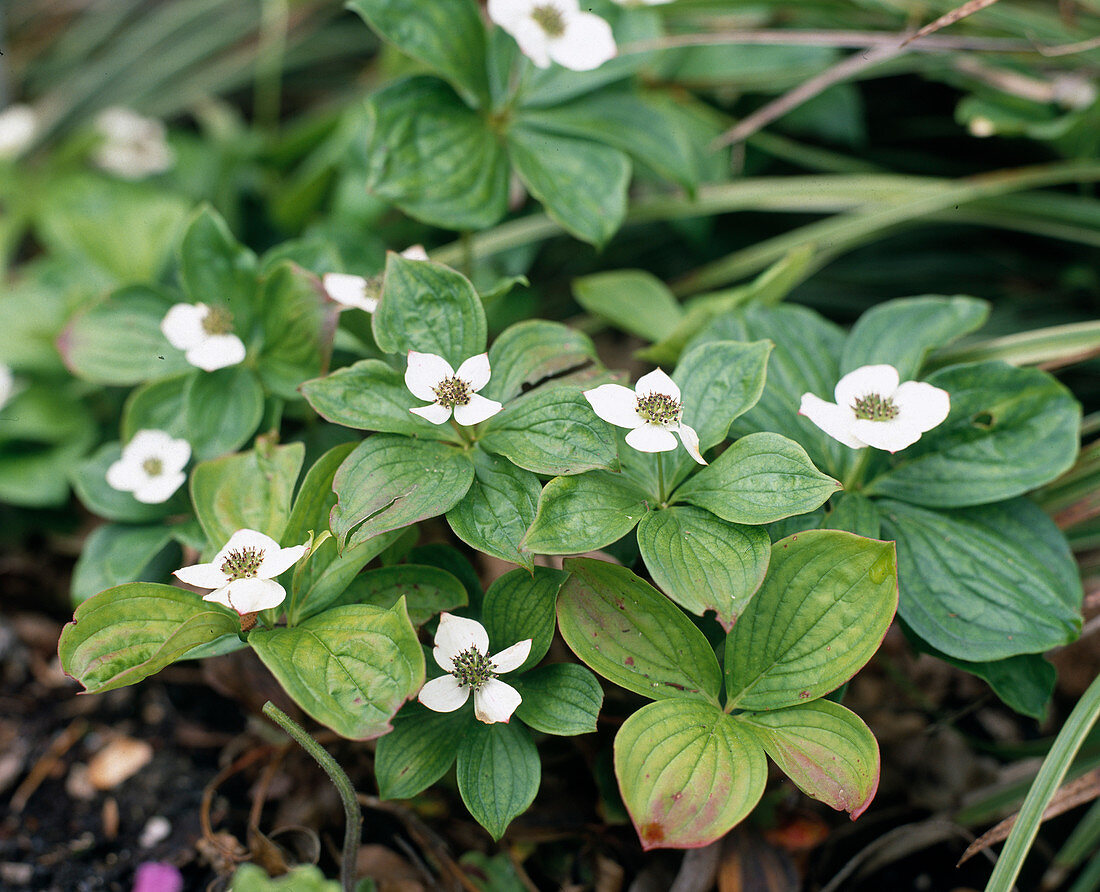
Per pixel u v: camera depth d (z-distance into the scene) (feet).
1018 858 1.57
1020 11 2.05
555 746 1.71
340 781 1.55
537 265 2.38
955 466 1.66
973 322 1.70
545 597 1.57
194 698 1.95
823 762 1.51
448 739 1.57
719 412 1.58
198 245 1.75
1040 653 1.63
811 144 2.35
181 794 1.85
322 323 1.73
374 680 1.49
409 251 1.78
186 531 1.73
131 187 2.56
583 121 1.89
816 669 1.54
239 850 1.72
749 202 2.08
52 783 1.87
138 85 3.08
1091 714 1.59
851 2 2.06
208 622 1.50
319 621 1.53
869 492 1.67
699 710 1.53
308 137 2.57
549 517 1.52
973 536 1.64
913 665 1.91
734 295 1.80
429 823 1.72
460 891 1.69
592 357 1.62
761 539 1.52
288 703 1.75
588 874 1.70
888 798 1.81
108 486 1.78
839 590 1.54
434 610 1.59
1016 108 2.05
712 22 2.15
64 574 2.08
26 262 2.88
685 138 2.08
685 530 1.54
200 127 3.19
